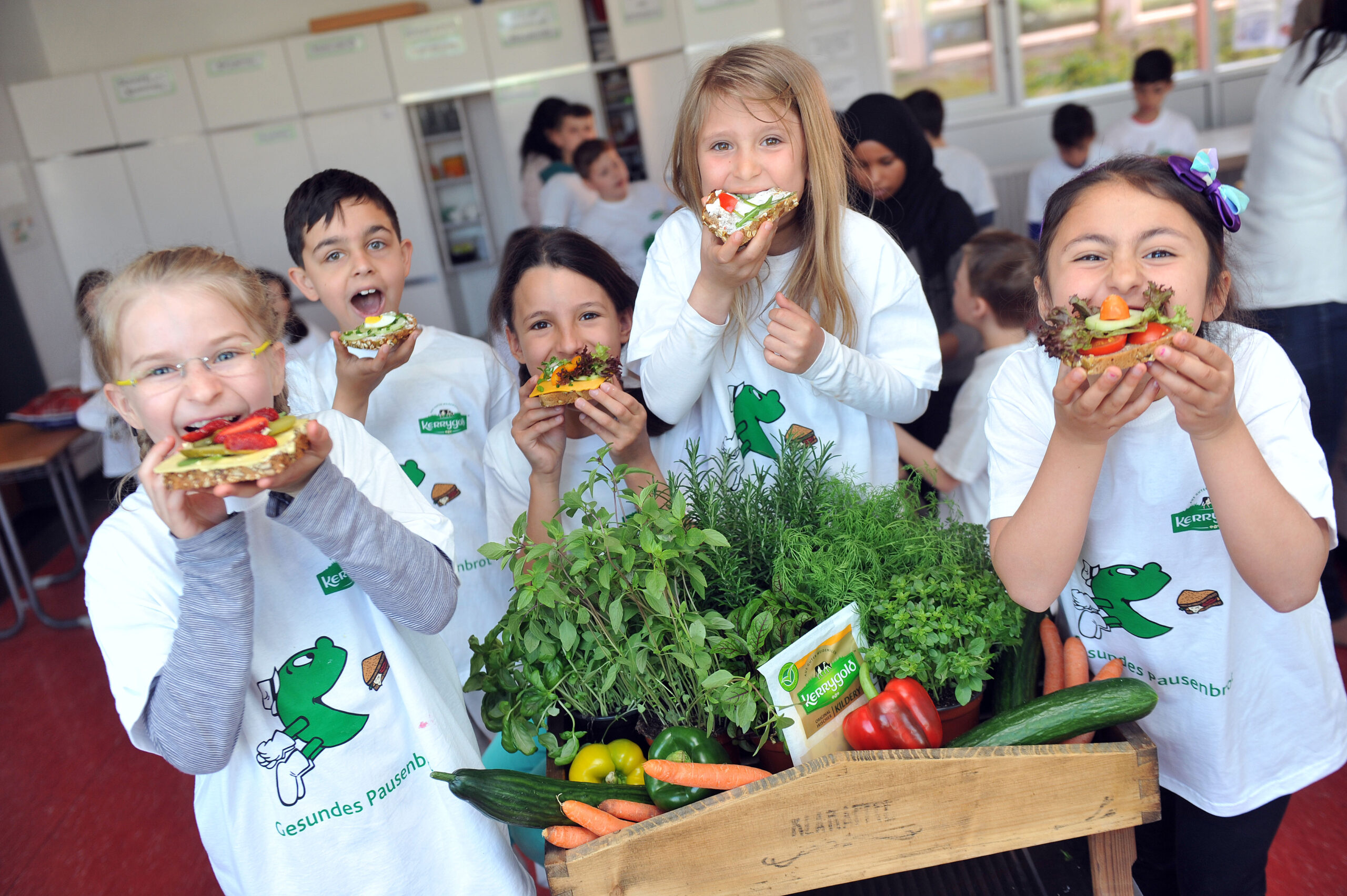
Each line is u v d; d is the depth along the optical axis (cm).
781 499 141
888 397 157
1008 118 742
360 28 679
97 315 107
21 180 660
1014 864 123
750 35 670
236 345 108
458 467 194
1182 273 106
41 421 449
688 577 128
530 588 118
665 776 109
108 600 110
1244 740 130
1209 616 123
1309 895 197
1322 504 110
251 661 111
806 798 106
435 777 114
